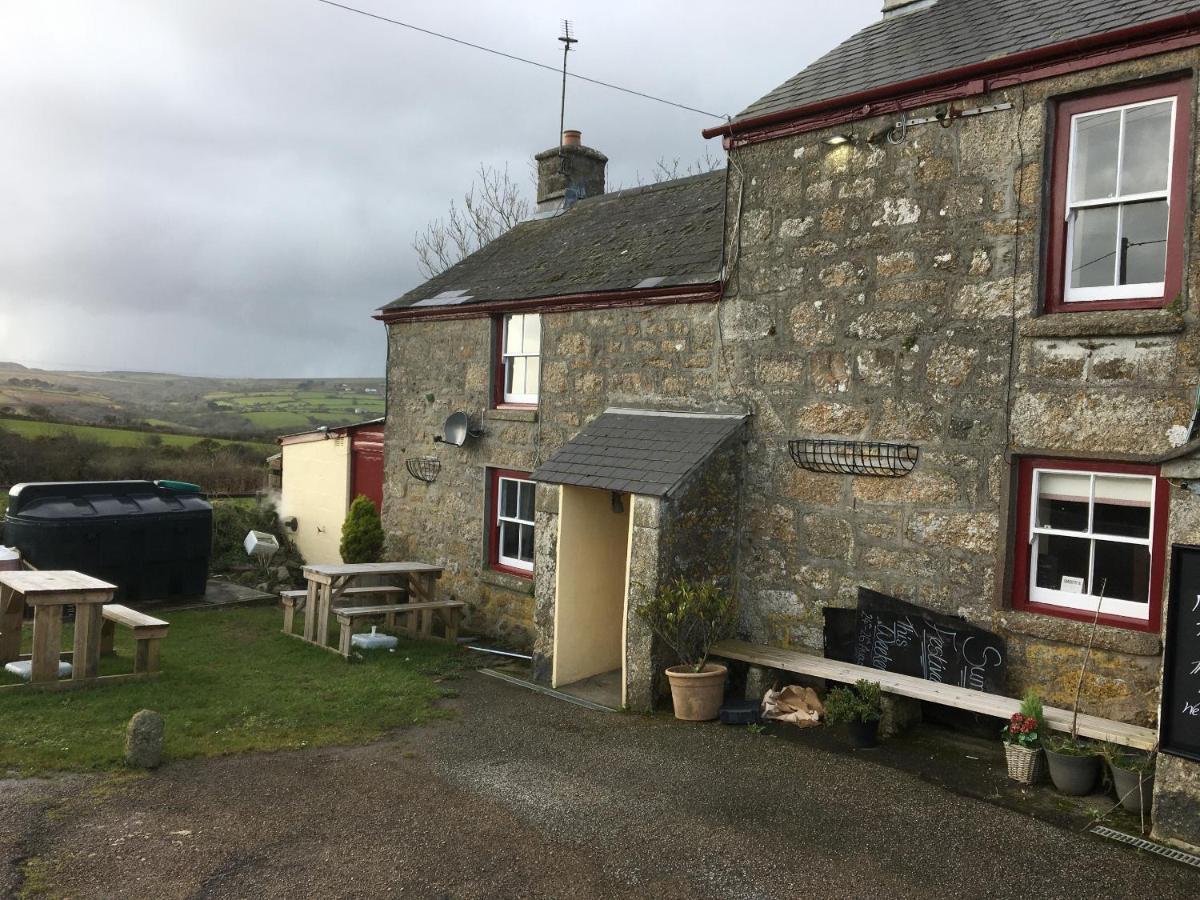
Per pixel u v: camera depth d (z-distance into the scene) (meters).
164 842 4.98
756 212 8.27
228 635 10.39
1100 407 6.20
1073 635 6.23
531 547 10.79
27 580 8.02
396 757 6.49
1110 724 5.85
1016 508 6.69
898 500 7.29
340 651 9.58
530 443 10.66
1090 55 6.21
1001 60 6.59
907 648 7.11
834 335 7.70
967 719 6.89
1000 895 4.45
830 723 6.98
